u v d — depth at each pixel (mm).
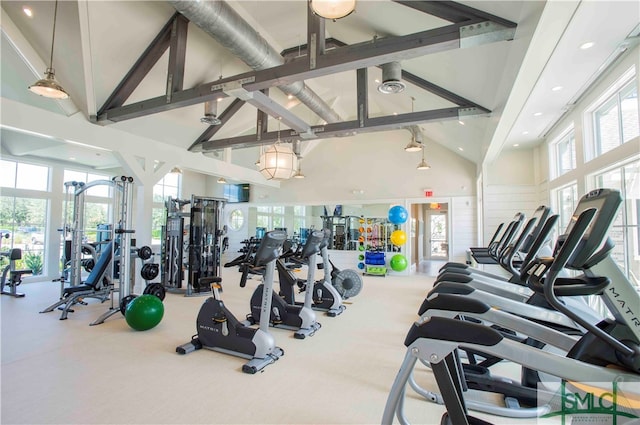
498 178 7547
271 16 5262
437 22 3811
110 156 8297
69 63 5043
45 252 8562
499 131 4578
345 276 6438
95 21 4594
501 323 2078
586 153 4531
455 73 4531
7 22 4738
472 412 2393
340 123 6352
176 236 7273
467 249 9266
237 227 12227
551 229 2346
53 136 5184
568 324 2449
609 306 1797
